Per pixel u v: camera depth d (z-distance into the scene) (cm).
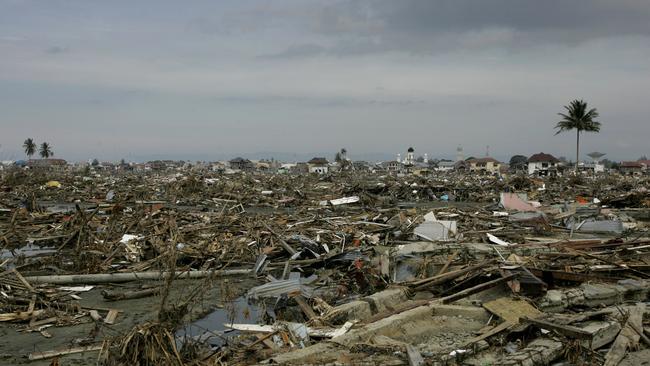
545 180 6256
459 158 15712
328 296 1342
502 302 1079
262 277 1662
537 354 795
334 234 2295
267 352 861
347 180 7106
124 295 1367
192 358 848
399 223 2473
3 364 905
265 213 3538
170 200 4362
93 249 1867
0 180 5347
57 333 1088
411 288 1239
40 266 1762
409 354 785
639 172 10362
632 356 826
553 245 1723
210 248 1941
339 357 809
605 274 1338
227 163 15038
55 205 4022
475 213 3008
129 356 777
